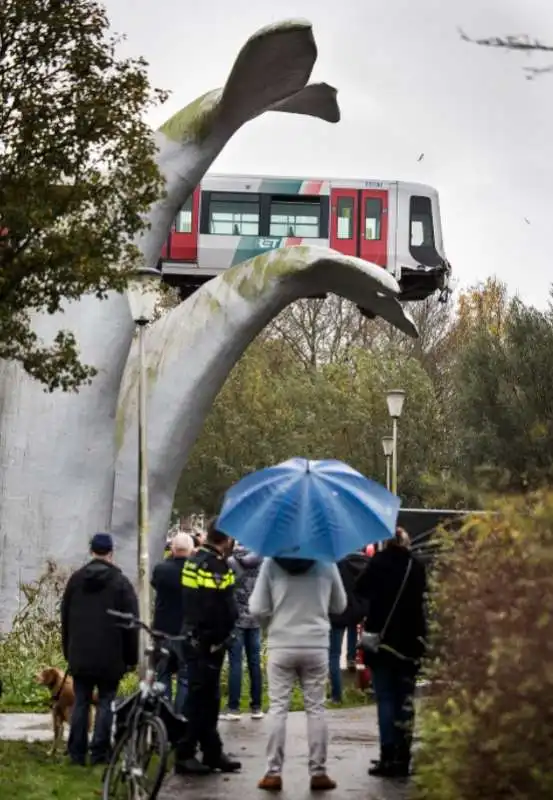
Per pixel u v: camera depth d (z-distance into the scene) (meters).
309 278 22.47
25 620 18.94
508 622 6.39
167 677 12.05
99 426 20.56
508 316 41.38
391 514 10.18
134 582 21.09
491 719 6.37
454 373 44.12
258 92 20.98
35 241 12.98
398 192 42.72
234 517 10.04
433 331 65.69
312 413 51.22
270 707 10.12
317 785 10.02
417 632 10.32
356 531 9.88
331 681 15.62
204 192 42.47
